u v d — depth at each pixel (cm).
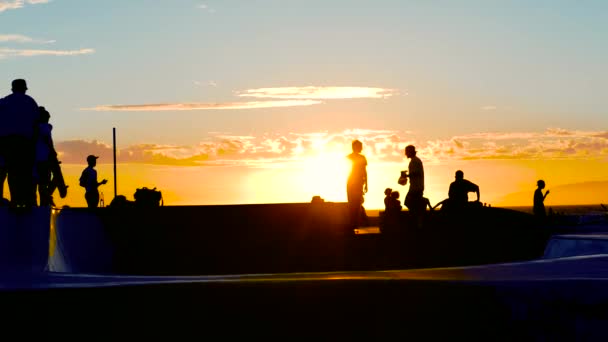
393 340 921
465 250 2230
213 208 2456
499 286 933
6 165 1477
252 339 916
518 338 921
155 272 2377
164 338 914
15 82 1483
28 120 1488
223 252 2394
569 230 2369
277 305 927
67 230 1847
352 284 942
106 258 2294
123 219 2412
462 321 925
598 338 920
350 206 2248
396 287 943
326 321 920
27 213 1384
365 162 2236
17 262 1298
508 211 2364
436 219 2339
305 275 1064
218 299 927
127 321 909
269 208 2444
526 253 2277
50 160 1802
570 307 931
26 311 909
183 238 2394
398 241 2216
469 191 2339
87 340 908
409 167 2206
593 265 1101
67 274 1154
